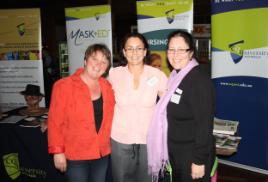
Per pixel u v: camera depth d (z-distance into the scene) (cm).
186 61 175
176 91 174
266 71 306
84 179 196
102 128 193
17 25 415
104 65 185
